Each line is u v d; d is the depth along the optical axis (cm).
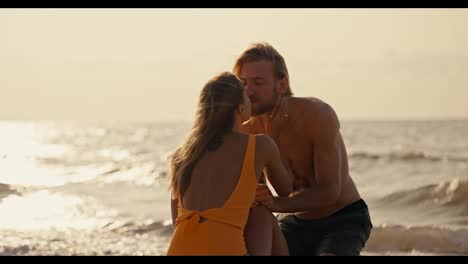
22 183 1316
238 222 359
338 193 411
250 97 409
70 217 1090
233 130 372
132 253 827
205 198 360
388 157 2877
